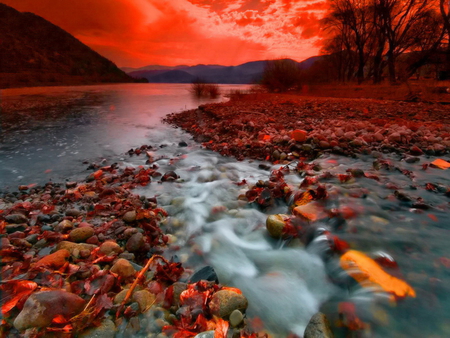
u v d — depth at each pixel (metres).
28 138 9.01
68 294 1.83
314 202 3.47
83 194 4.32
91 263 2.39
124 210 3.57
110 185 4.85
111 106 18.92
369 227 2.94
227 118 10.78
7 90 38.41
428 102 13.27
